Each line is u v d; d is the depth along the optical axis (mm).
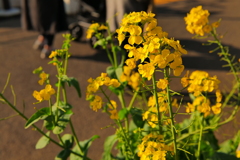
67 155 1615
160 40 1152
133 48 1208
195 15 1820
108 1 3641
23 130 3145
